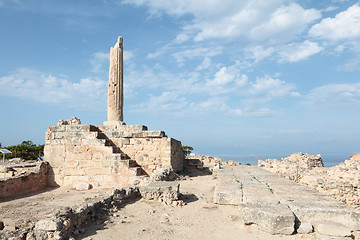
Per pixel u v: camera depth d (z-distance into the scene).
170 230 7.51
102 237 6.76
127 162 15.44
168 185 10.84
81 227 7.29
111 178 15.46
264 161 25.72
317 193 9.93
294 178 19.89
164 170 15.46
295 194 9.70
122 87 19.39
